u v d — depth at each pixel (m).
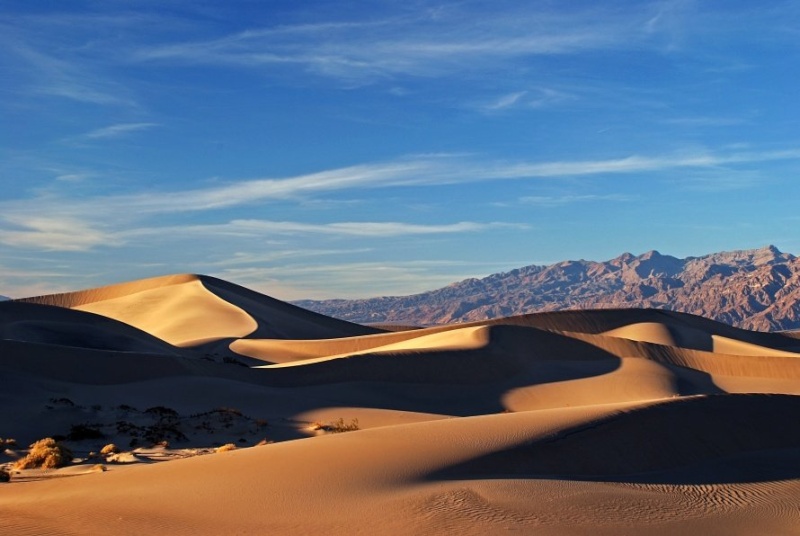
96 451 35.50
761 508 20.19
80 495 21.06
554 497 19.11
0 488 24.11
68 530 17.19
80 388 55.81
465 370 76.62
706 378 86.69
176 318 153.50
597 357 90.12
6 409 46.09
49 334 91.88
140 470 24.22
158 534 16.58
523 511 17.58
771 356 92.00
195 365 66.44
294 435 41.31
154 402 54.44
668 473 25.84
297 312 175.38
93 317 102.69
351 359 74.38
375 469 21.72
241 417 45.62
